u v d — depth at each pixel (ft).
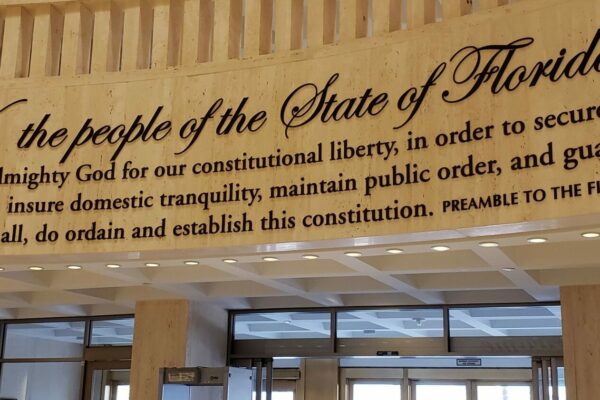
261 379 34.55
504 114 17.21
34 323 38.73
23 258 21.40
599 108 16.11
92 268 24.12
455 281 28.25
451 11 18.69
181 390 30.48
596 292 27.53
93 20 22.77
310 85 19.69
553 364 30.14
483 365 32.89
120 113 21.13
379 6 19.57
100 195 20.75
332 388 34.91
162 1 21.85
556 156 16.39
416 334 32.04
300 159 19.29
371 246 19.56
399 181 18.10
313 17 20.29
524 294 30.60
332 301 32.37
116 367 36.73
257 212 19.42
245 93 20.27
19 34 22.45
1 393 38.78
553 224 16.74
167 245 19.99
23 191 21.21
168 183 20.34
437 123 17.97
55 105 21.59
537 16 17.40
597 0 16.72
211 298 32.73
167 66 21.17
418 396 33.68
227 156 20.02
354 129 18.89
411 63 18.65
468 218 17.12
